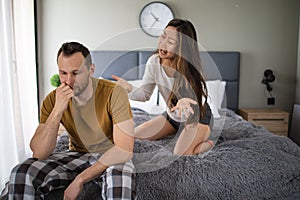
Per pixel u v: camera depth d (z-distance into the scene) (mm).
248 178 1512
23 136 3031
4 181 2598
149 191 1400
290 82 3826
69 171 1426
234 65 3719
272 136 2172
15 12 3025
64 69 1398
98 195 1393
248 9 3730
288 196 1550
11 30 2824
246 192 1478
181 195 1418
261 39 3779
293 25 3768
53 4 3621
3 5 2688
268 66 3822
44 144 1418
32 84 3480
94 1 3648
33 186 1242
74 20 3660
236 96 3770
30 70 3420
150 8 3654
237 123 2623
